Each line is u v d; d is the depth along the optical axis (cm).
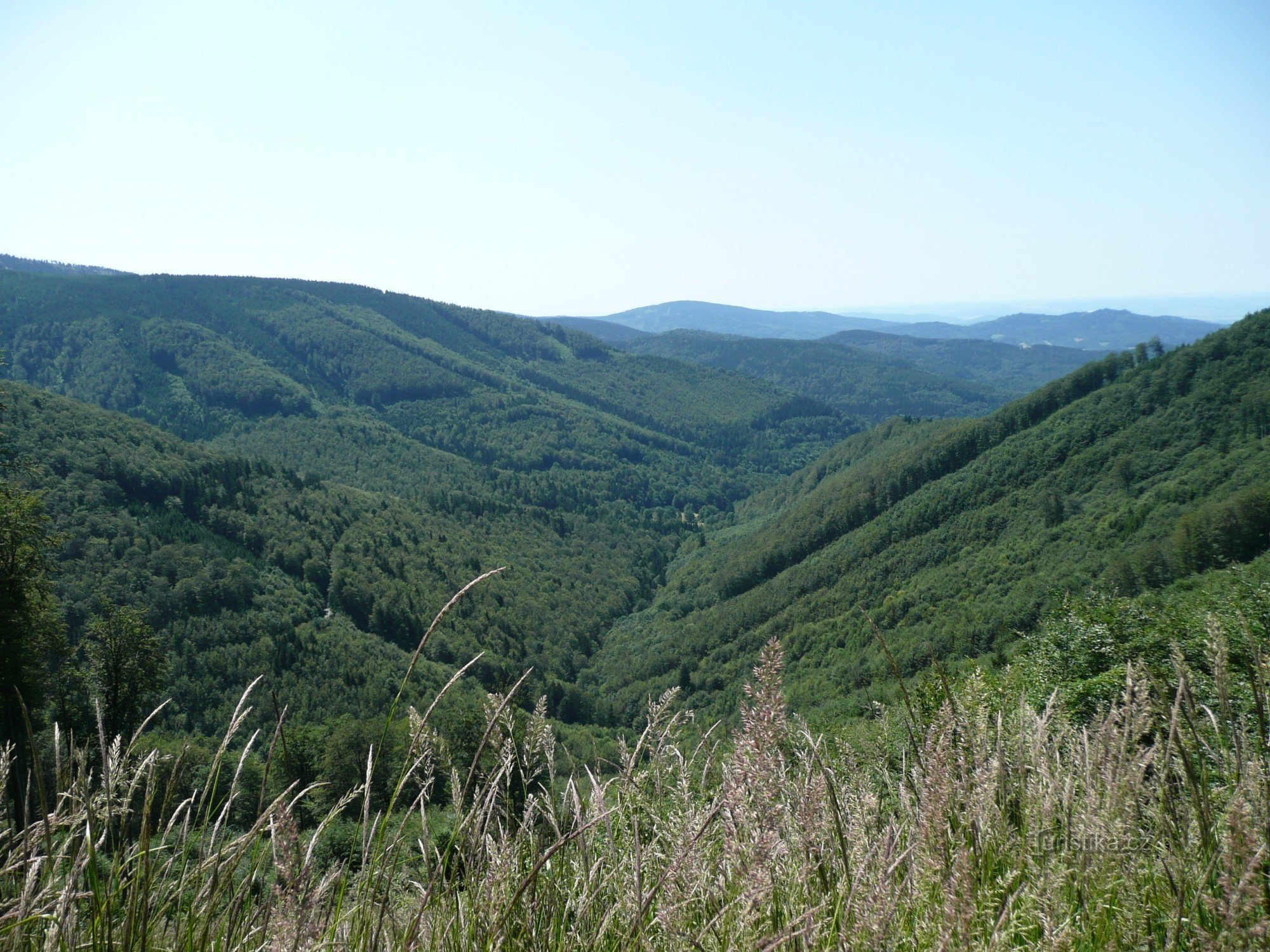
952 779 138
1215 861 121
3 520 1441
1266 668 146
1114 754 140
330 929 107
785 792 134
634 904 123
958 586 7769
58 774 110
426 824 118
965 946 93
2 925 103
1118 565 5550
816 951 110
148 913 108
